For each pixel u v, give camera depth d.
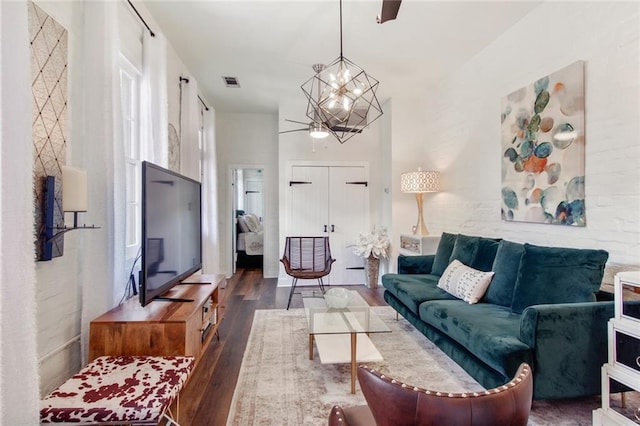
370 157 5.50
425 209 4.95
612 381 1.73
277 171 5.98
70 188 1.59
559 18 2.58
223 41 3.30
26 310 1.24
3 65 1.18
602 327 1.84
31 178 1.27
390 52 3.59
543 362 1.77
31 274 1.26
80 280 1.87
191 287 2.66
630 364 1.67
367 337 2.71
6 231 1.19
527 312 1.82
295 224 5.38
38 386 1.27
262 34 3.17
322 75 4.16
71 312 1.79
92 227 1.68
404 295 3.09
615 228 2.17
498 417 0.72
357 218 5.48
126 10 2.46
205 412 1.96
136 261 2.54
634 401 1.91
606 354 1.84
